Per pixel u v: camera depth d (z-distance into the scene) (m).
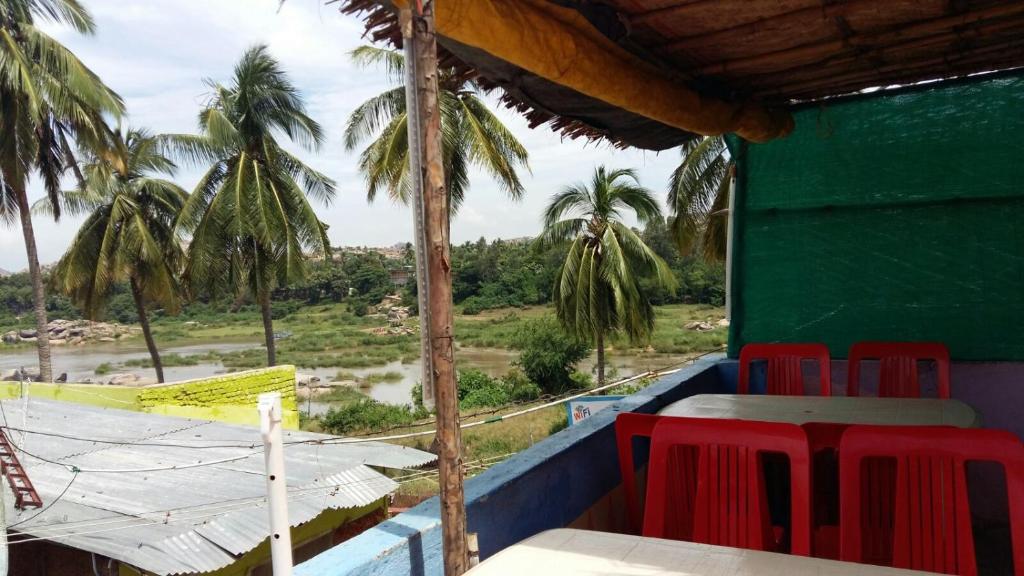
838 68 3.60
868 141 4.68
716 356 5.27
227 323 86.31
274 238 23.78
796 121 4.88
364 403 27.20
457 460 1.70
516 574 1.69
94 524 6.91
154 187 26.88
